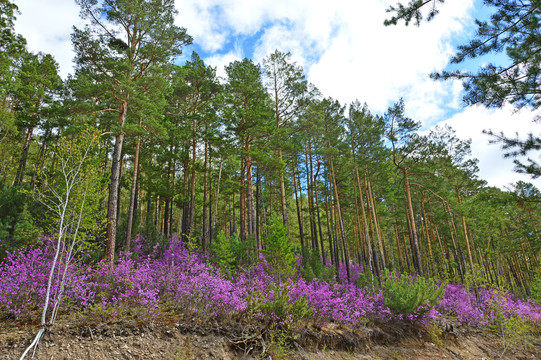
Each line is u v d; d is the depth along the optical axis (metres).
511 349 12.54
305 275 14.63
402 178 25.52
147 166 22.16
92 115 14.74
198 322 8.02
